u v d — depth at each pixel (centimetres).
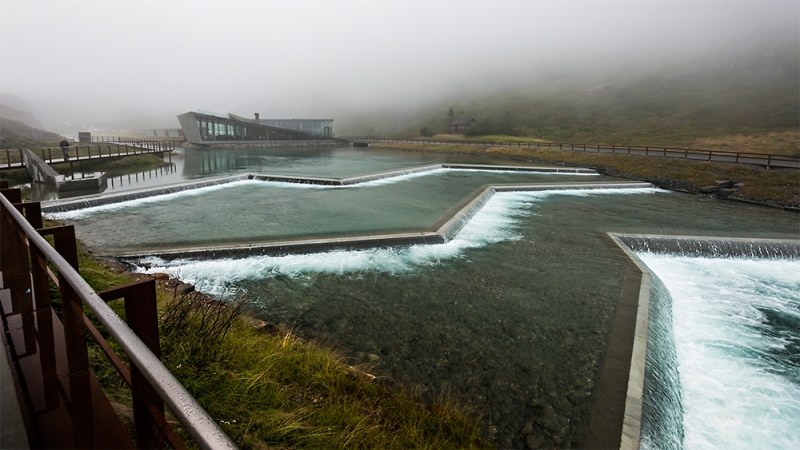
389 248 1398
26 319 302
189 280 1091
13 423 204
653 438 609
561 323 913
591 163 4291
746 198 2720
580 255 1392
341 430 434
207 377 433
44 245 203
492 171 3822
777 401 761
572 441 578
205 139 7050
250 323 739
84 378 214
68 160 3059
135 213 1788
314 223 1639
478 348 804
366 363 733
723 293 1251
